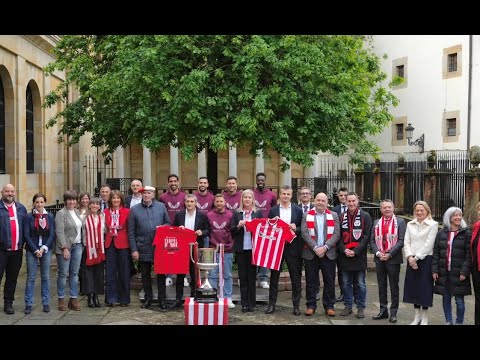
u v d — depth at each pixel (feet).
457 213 28.43
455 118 84.17
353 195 31.86
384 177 73.77
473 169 50.60
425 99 89.35
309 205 36.81
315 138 43.83
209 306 27.81
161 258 32.32
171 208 38.93
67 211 32.63
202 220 33.83
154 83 39.73
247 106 40.81
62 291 32.50
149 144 40.52
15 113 56.24
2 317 30.86
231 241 33.76
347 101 44.83
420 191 65.16
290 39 39.52
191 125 40.96
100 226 33.35
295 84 41.86
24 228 31.63
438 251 28.89
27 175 61.21
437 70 87.25
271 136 40.96
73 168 77.30
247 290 32.50
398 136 95.09
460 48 83.15
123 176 87.51
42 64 64.54
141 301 34.65
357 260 31.37
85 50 51.42
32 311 32.27
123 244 33.78
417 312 29.53
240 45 41.14
